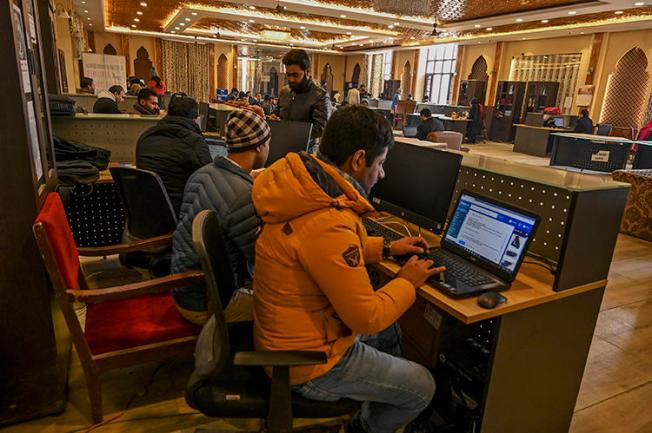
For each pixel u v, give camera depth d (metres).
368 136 1.21
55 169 2.30
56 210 1.61
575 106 12.12
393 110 14.61
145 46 17.05
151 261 2.23
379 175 1.33
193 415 1.84
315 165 1.13
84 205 3.25
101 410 1.75
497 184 1.83
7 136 1.52
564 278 1.45
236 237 1.60
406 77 17.69
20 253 1.62
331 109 3.36
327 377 1.21
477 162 2.03
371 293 1.12
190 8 10.48
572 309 1.56
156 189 2.10
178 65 17.64
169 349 1.72
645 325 2.88
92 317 1.79
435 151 1.75
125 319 1.78
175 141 2.40
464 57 15.20
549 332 1.52
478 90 14.52
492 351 1.43
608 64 11.26
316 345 1.17
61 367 1.93
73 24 9.69
